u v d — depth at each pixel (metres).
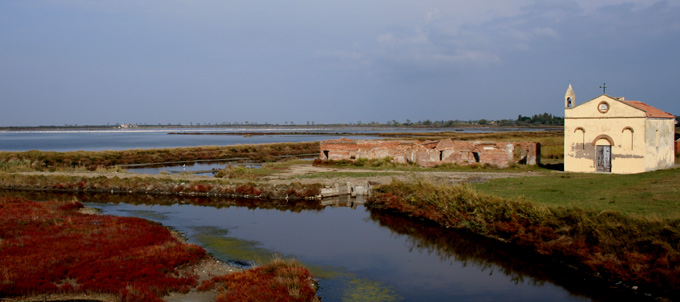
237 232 29.22
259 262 22.31
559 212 24.61
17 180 47.31
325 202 39.81
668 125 48.81
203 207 37.84
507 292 19.25
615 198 28.97
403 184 36.88
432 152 56.31
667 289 17.73
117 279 18.69
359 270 21.91
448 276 21.20
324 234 28.81
